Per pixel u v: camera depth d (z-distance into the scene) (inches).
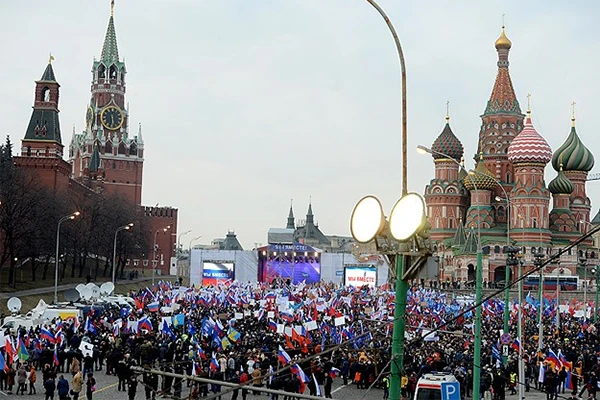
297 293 4635.8
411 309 3727.9
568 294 6727.4
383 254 711.1
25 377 1950.1
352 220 689.0
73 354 2255.2
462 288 7135.8
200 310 3535.9
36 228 5487.2
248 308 3801.7
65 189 7396.7
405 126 751.1
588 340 3115.2
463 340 2876.5
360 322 2987.2
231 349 2183.8
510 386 2315.5
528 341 2854.3
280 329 2598.4
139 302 3796.8
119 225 7721.5
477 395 1374.3
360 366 2193.7
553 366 2165.4
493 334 3097.9
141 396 1921.8
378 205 680.4
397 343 688.4
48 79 7524.6
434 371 1989.4
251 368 1915.6
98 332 2682.1
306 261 7214.6
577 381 2223.2
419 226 647.1
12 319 2847.0
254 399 1985.7
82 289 3767.2
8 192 5265.8
